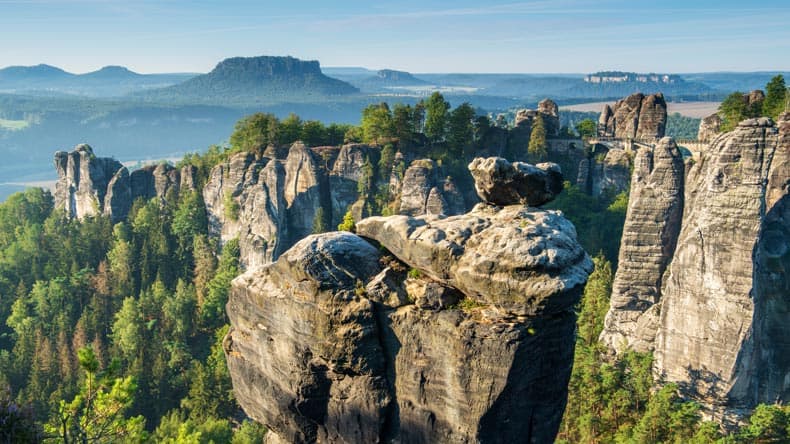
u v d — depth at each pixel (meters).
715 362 78.12
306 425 36.59
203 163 171.12
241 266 142.12
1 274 153.75
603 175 150.75
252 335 37.47
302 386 35.06
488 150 156.88
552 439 32.97
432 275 32.44
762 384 80.75
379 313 32.97
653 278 96.38
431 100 153.88
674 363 81.81
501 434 31.41
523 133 164.00
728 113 124.81
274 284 35.84
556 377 31.77
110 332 133.50
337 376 34.62
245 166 147.88
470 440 31.30
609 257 130.88
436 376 31.84
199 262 146.00
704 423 70.38
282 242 141.12
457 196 137.38
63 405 29.22
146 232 157.62
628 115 157.50
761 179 74.94
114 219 175.75
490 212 34.28
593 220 139.62
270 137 155.88
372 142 151.25
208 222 156.12
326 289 33.25
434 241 31.97
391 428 33.81
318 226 139.62
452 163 147.12
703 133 133.75
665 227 95.62
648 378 78.56
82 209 183.50
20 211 191.75
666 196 95.62
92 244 159.50
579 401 78.38
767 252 83.12
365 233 36.12
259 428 83.50
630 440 69.75
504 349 29.86
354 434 34.66
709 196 78.44
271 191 139.12
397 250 33.78
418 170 137.00
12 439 25.67
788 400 80.12
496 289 29.88
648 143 151.50
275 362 36.31
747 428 69.31
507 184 33.31
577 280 29.20
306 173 142.50
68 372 107.19
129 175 180.50
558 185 34.25
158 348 113.69
